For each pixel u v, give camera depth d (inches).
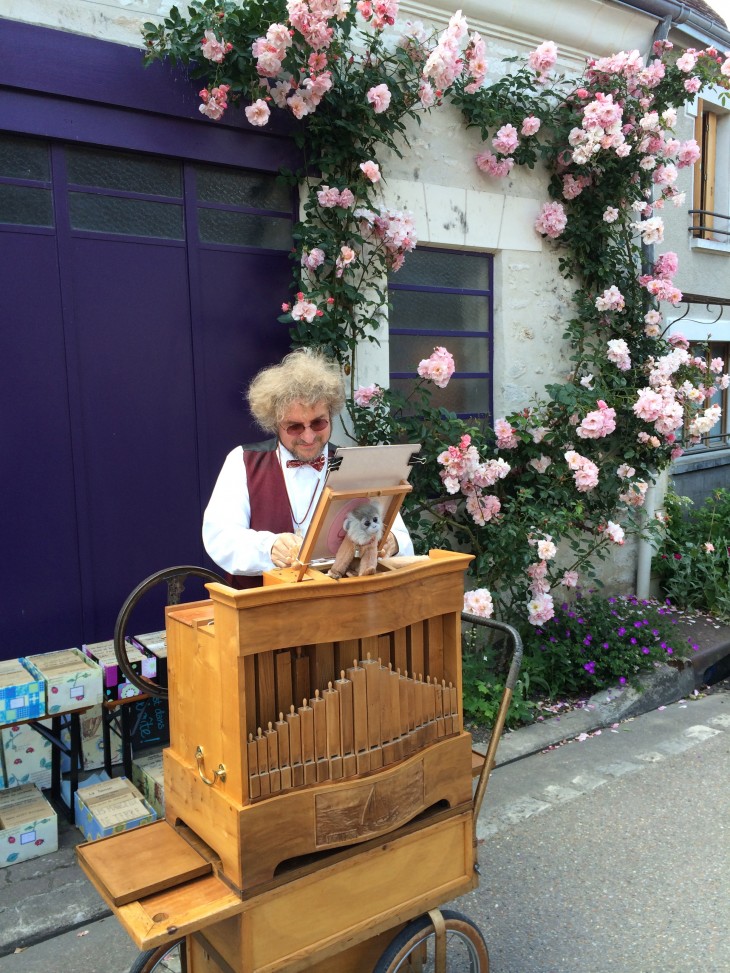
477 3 178.5
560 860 117.3
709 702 187.2
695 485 282.4
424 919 72.5
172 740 70.8
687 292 258.7
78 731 119.0
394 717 66.6
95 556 138.1
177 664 68.6
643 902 106.9
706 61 202.5
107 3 131.0
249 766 59.0
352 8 147.5
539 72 180.4
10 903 102.5
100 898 104.4
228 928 62.0
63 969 93.5
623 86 197.5
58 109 127.5
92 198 135.0
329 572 64.8
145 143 136.6
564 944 98.6
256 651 58.4
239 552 80.7
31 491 131.0
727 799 135.9
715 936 99.6
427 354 184.5
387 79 155.1
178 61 138.0
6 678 114.4
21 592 131.0
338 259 151.6
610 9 199.0
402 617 66.5
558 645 186.2
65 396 133.4
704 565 234.5
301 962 62.7
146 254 140.6
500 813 131.3
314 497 83.0
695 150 203.0
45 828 112.5
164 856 64.2
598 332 210.2
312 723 61.8
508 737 158.2
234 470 87.8
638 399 193.5
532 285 198.8
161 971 88.7
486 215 187.2
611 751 156.5
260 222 155.1
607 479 196.4
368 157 160.1
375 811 64.8
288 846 60.8
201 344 147.8
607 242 208.2
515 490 190.1
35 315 129.8
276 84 148.4
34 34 122.9
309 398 80.6
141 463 142.3
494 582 180.9
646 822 128.1
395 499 66.7
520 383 198.7
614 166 196.4
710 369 208.7
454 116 179.9
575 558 212.7
